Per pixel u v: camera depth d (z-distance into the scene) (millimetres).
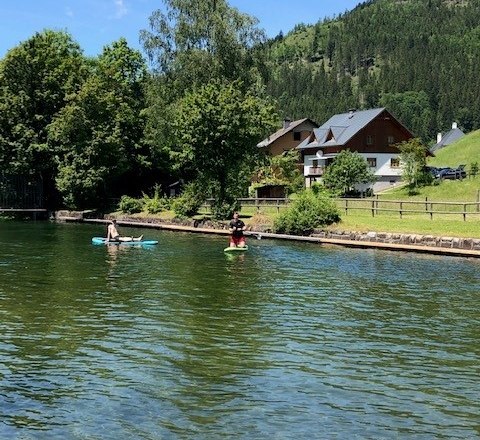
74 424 10695
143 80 74312
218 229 47094
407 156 66875
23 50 65750
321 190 58750
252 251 34156
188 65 60969
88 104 63125
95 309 19125
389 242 35750
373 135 83375
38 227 53594
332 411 11266
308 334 16359
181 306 19594
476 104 199125
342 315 18469
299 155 89562
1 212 69562
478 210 44406
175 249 35375
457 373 13336
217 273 26250
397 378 13008
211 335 16203
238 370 13430
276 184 66062
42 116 65125
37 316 18172
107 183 67625
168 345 15273
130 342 15516
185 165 58094
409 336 16203
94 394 12039
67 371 13336
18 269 27344
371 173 72750
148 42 63531
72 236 44312
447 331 16703
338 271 26750
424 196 60719
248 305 19781
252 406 11469
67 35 73500
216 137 48031
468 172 68312
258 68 62781
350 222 40219
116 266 28328
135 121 69312
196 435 10273
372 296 21250
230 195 49375
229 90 49312
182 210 52344
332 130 86438
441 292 21953
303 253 33188
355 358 14320
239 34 62312
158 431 10430
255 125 49594
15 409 11328
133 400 11742
